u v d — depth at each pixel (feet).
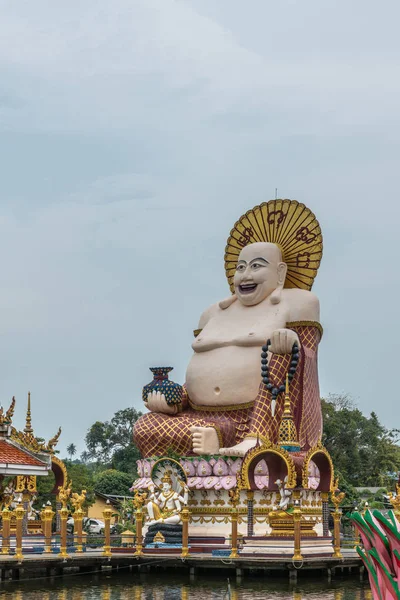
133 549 149.69
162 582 133.69
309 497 159.84
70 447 473.26
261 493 158.40
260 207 194.08
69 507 219.82
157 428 172.24
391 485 338.75
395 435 363.56
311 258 186.39
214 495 163.63
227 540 158.10
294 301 179.83
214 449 167.43
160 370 179.52
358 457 333.42
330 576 142.31
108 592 121.19
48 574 137.69
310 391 173.58
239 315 183.11
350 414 336.90
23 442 152.87
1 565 127.03
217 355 177.78
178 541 154.92
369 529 69.15
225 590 124.67
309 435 171.22
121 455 406.41
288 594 121.19
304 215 189.06
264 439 163.84
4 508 139.44
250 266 183.93
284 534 146.00
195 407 178.91
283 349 171.12
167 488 159.02
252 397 172.86
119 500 287.28
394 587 66.80
